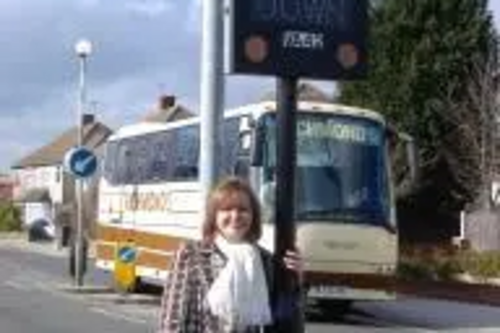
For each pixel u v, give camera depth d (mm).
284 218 9711
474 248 49438
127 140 34562
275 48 10109
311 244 26359
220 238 7383
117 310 28562
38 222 87375
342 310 28391
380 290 26938
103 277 41500
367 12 10375
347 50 10281
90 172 32625
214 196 7395
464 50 60938
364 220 26875
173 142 31000
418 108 60531
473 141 58375
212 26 13984
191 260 7312
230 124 27297
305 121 26984
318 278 26422
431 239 60469
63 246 61188
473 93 59156
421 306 32781
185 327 7262
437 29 61156
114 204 35031
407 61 60875
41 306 29344
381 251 26922
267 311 7383
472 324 27453
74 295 32781
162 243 31125
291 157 9867
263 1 10094
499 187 56562
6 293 33406
